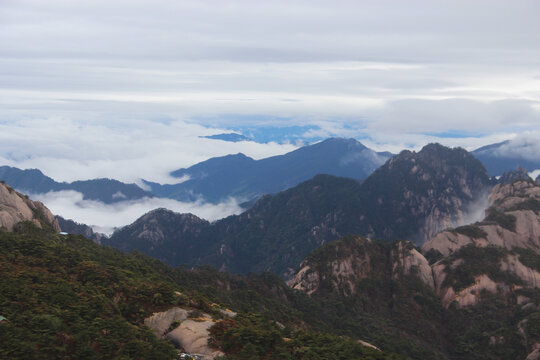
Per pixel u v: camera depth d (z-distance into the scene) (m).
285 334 96.56
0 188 133.50
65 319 77.75
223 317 95.75
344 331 140.88
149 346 76.62
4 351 67.19
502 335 152.88
